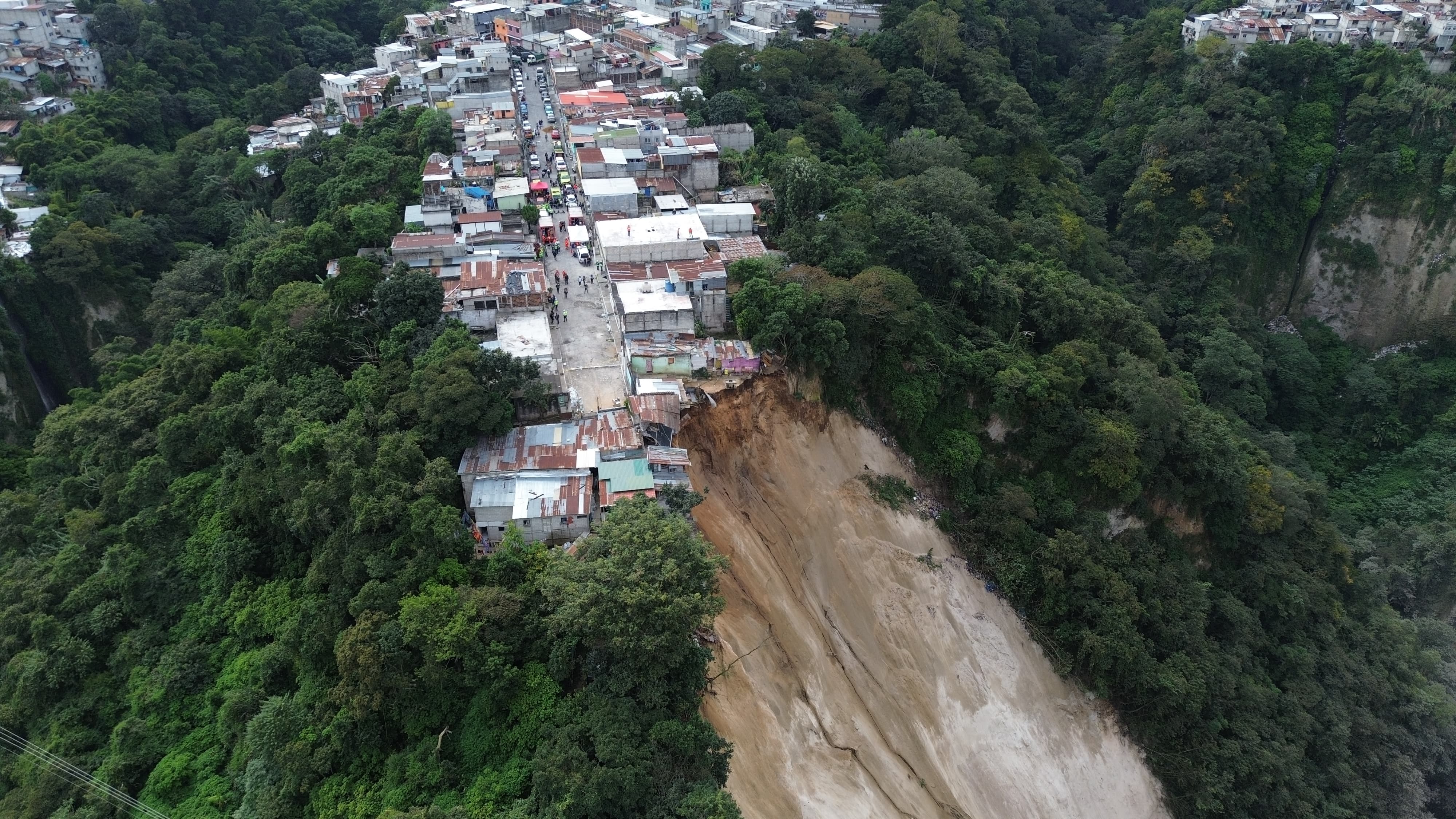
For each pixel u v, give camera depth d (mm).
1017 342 81312
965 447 74125
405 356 66188
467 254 79938
